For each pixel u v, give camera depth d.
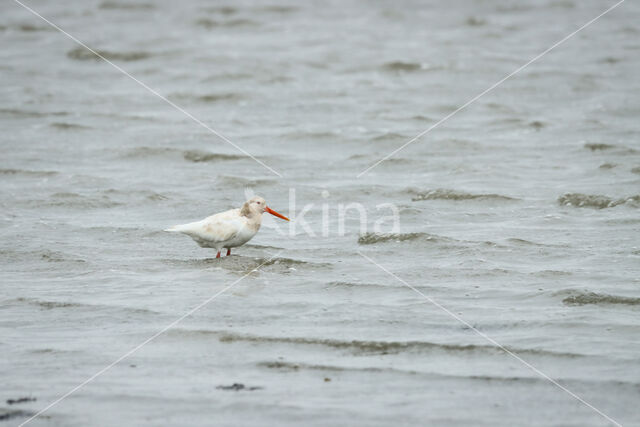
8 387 9.63
